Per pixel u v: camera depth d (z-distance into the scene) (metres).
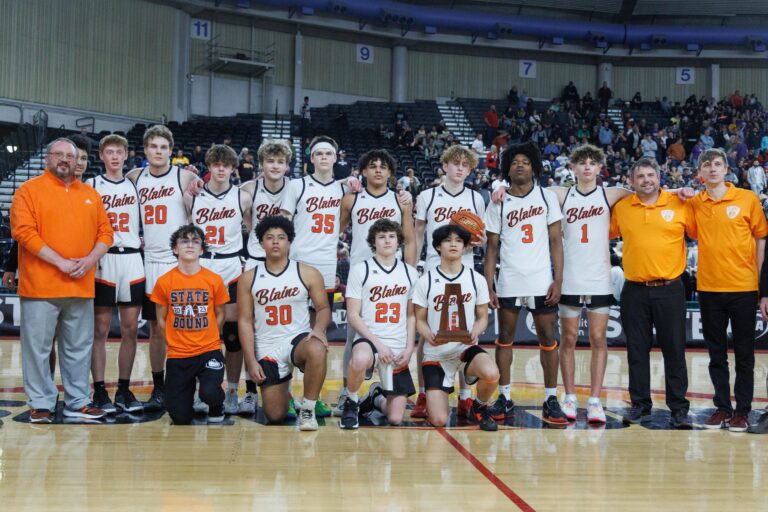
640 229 4.89
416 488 3.20
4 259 11.54
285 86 22.69
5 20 17.62
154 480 3.26
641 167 4.86
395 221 5.04
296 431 4.41
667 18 25.03
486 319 4.84
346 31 23.22
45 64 18.31
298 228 5.35
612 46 25.08
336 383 6.56
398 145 19.44
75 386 4.71
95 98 19.25
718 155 4.71
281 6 21.45
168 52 20.67
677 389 4.77
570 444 4.13
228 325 5.14
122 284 5.05
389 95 24.20
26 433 4.21
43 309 4.51
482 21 23.39
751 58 25.17
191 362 4.59
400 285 4.81
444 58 24.72
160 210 5.21
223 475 3.36
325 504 2.96
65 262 4.49
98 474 3.35
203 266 5.13
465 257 5.21
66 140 4.63
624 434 4.45
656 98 24.61
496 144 18.83
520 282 4.90
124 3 19.72
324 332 4.62
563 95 23.98
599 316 4.91
